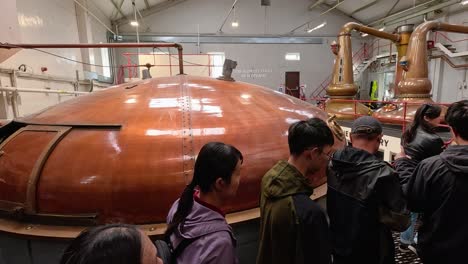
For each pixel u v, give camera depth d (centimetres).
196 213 108
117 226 63
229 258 100
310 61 1880
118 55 1692
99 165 181
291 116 252
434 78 1391
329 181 146
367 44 1914
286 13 1838
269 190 125
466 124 131
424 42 653
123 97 236
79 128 203
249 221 188
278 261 120
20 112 679
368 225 129
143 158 183
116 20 1681
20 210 181
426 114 207
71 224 179
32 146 198
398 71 817
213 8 1767
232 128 210
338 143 277
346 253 134
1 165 197
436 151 193
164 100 227
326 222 117
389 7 1581
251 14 1806
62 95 944
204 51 1780
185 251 101
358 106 760
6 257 190
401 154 207
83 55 1194
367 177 128
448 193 131
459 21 1277
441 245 135
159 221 183
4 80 623
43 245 179
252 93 270
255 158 202
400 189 127
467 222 127
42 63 843
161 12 1727
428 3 1339
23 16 748
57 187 179
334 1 1766
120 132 195
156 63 1020
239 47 1811
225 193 111
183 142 193
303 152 123
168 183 181
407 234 294
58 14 973
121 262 55
